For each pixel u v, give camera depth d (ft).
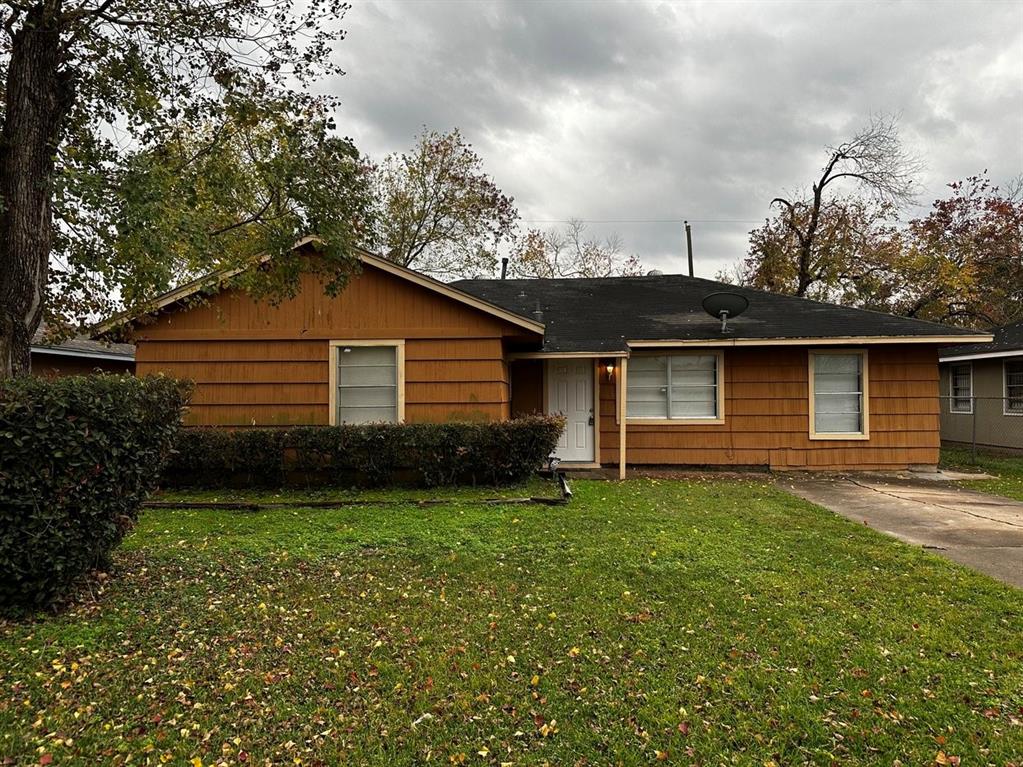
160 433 15.96
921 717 9.25
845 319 37.99
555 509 23.66
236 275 25.80
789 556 17.38
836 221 80.43
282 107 22.68
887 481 33.12
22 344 17.46
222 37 20.83
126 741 8.66
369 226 26.40
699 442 37.06
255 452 27.32
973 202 77.30
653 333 36.73
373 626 12.66
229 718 9.30
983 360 50.21
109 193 17.80
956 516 23.36
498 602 13.98
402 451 27.73
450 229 93.04
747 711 9.43
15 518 12.41
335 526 20.88
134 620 12.75
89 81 19.63
